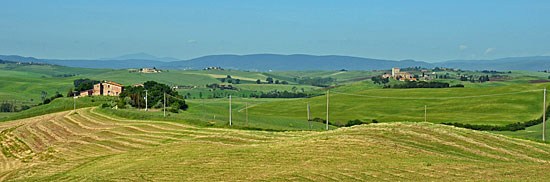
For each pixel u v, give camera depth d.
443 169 44.03
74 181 52.06
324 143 60.41
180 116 125.06
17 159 83.31
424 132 64.44
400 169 44.75
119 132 98.69
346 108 198.75
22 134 109.44
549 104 170.50
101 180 49.19
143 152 70.62
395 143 57.78
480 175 41.06
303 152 56.12
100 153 78.50
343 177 42.59
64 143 92.75
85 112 142.38
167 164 55.19
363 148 55.84
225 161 54.16
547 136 114.00
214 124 102.62
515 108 169.50
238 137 77.25
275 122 143.62
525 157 52.62
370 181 40.81
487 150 55.47
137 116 123.56
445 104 190.62
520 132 128.25
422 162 47.75
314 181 41.91
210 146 70.19
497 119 154.12
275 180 42.91
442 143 58.22
